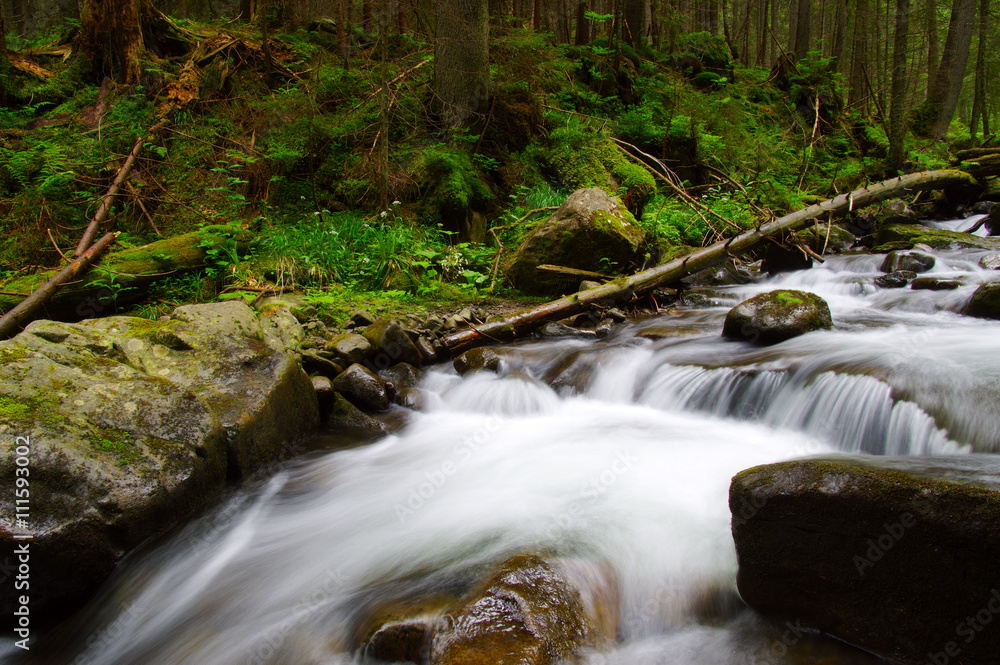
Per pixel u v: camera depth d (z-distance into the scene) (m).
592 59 15.45
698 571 3.16
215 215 8.88
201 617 3.22
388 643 2.69
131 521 3.36
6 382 3.53
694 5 25.92
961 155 12.67
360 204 9.85
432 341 6.73
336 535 3.77
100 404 3.64
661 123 13.84
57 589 3.21
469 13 10.73
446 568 3.22
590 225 8.37
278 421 4.63
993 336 5.27
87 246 7.41
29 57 11.58
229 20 15.24
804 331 5.71
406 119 10.82
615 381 5.79
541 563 2.92
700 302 8.06
